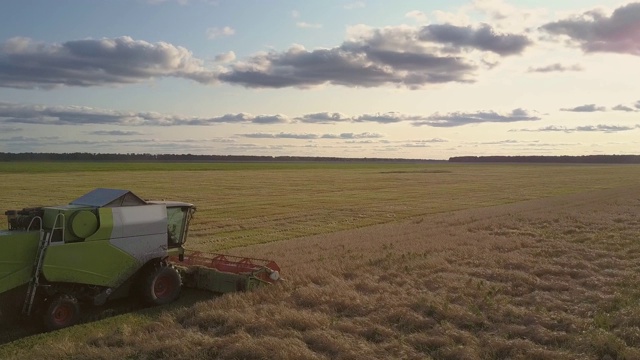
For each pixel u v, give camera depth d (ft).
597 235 73.56
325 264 54.95
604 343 30.40
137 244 40.34
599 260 56.24
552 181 245.86
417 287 45.68
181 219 45.60
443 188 196.65
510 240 70.38
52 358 30.14
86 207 38.83
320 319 35.60
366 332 33.83
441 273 50.34
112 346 32.40
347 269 52.65
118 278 39.24
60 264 35.96
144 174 264.93
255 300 40.68
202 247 71.41
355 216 111.86
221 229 90.68
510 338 32.94
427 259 56.44
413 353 30.14
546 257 58.85
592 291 43.34
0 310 35.45
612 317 35.22
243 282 43.39
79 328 36.24
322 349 31.22
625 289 42.75
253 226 95.25
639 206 119.24
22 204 118.62
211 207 125.59
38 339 34.14
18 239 34.63
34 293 35.12
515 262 54.95
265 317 36.14
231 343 31.27
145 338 32.83
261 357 29.37
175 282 43.16
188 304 42.57
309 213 115.65
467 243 68.90
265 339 31.30
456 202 143.74
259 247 70.64
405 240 72.59
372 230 86.43
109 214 38.65
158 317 38.55
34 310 36.29
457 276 48.88
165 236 42.37
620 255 58.85
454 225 90.33
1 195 140.05
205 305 39.04
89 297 38.37
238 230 90.53
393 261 56.24
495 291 43.19
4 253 34.06
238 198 149.18
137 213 40.50
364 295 42.73
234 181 224.74
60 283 36.86
